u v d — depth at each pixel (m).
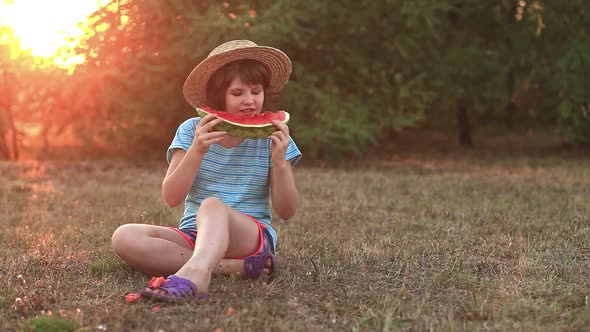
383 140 14.71
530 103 13.25
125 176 8.62
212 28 8.89
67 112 10.71
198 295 3.04
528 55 11.40
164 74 9.52
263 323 2.80
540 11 10.96
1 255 4.07
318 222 5.31
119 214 5.66
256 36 8.98
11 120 10.79
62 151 11.91
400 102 10.80
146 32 9.16
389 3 10.21
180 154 3.47
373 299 3.16
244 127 3.24
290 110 10.21
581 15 11.02
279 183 3.40
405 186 7.62
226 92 3.34
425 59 11.26
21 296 3.16
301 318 2.91
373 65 10.80
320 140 10.12
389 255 4.16
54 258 4.00
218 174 3.50
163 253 3.41
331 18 10.26
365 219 5.49
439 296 3.26
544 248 4.33
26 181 8.04
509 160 11.10
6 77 9.77
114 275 3.57
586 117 11.19
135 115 10.23
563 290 3.30
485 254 4.22
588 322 2.83
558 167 9.88
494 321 2.88
